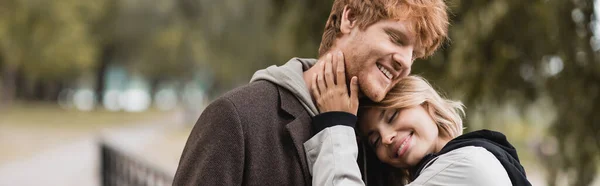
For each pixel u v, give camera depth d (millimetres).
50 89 48688
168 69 32000
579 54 4672
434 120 2096
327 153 1815
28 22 21969
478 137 1972
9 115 32188
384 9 1812
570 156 4727
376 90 1860
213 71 29484
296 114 1865
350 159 1810
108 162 6160
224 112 1749
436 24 1884
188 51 28031
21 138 19719
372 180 2145
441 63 4645
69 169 12156
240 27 24406
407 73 1884
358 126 2105
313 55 5176
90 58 29688
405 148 2045
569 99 4703
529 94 4816
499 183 1804
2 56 24109
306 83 1984
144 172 4586
